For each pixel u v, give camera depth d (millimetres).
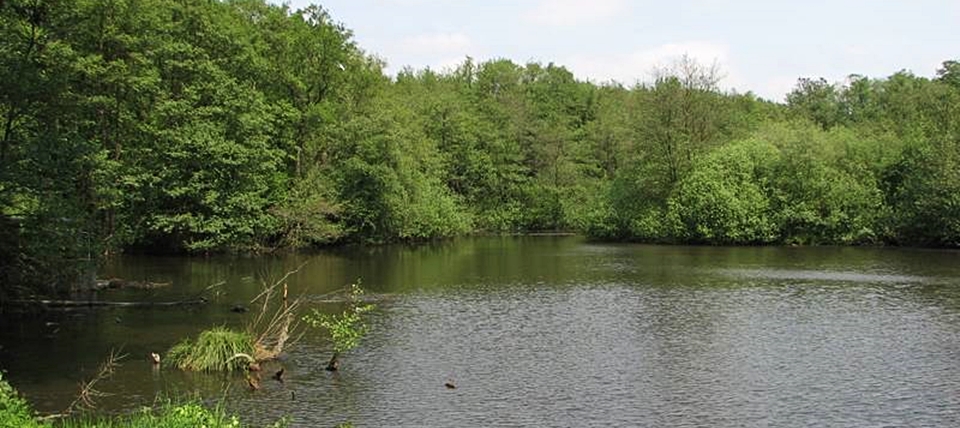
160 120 47375
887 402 17906
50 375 19875
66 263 27328
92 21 36188
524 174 96250
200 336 21438
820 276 40969
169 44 45812
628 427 16219
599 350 23250
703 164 69562
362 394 18578
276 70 60688
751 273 42719
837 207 65625
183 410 12430
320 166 63531
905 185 64062
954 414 17016
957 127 63625
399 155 65375
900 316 28375
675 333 25641
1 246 25297
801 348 23266
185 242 49625
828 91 122125
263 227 53281
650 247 64812
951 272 42500
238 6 61562
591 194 93000
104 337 24500
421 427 16172
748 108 109188
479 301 32531
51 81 25141
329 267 46281
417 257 54125
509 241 74500
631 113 83812
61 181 25406
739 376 20219
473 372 20703
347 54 65125
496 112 99188
